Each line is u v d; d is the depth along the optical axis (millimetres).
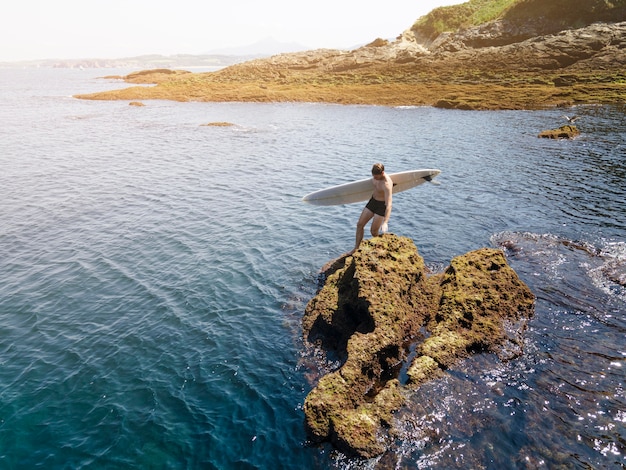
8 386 8430
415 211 17031
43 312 10969
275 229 15828
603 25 60844
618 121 34750
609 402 7355
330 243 14516
